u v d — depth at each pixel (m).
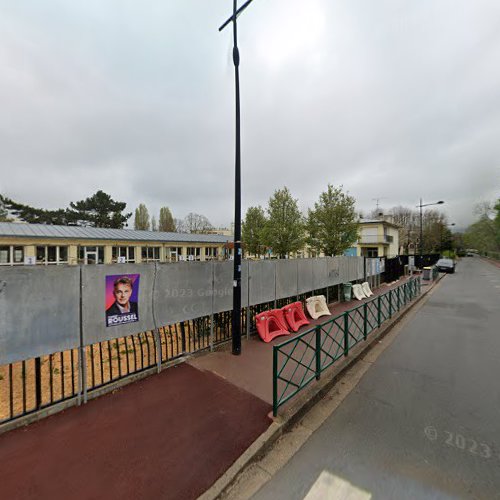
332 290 10.56
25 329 3.00
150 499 2.11
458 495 2.14
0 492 2.12
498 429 2.96
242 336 6.08
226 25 5.03
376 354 5.38
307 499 2.15
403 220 58.41
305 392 3.70
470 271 26.77
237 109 4.86
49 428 2.89
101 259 21.52
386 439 2.85
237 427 2.96
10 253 17.22
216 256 31.20
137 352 5.41
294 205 20.22
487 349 5.48
